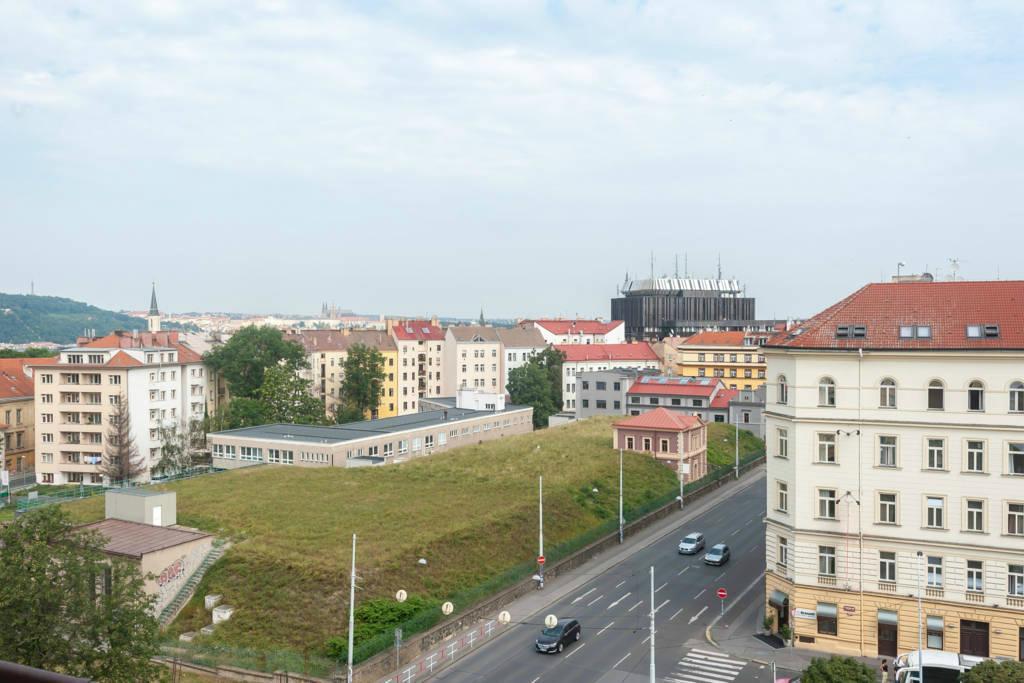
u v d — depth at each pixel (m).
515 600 65.56
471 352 189.25
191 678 49.72
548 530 78.25
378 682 49.44
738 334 172.25
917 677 47.22
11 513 82.31
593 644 56.59
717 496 105.44
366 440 104.31
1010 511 50.75
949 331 52.72
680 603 65.12
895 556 53.41
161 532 64.06
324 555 63.09
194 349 158.88
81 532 45.66
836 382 54.50
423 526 71.75
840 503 54.44
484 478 93.31
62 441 118.00
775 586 58.31
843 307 57.16
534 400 159.00
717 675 51.09
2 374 128.38
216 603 58.31
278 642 53.53
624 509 89.38
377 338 181.50
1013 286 54.16
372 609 55.97
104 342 132.00
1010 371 50.56
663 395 147.50
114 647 39.38
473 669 52.34
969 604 51.47
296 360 144.38
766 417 59.16
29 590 37.78
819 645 55.19
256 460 105.00
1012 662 41.00
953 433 51.88
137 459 117.44
